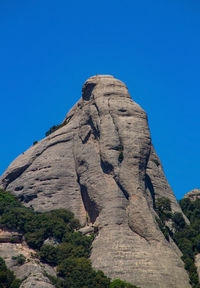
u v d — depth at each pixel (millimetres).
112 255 145125
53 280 140625
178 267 146875
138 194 156375
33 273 141000
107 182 159875
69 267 144250
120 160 161625
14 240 151000
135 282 139875
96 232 153875
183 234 160250
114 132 165625
